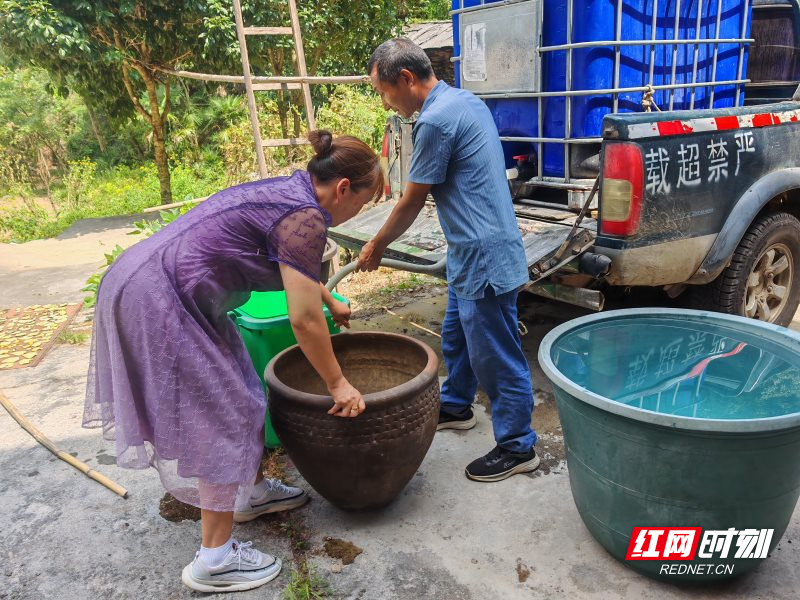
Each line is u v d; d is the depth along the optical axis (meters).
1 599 2.12
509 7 3.34
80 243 8.49
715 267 3.15
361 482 2.21
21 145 15.39
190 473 1.90
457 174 2.35
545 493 2.54
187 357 1.85
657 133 2.80
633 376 2.18
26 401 3.59
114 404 1.92
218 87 15.59
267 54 8.99
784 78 4.11
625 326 2.38
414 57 2.33
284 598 2.08
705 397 2.04
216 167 14.61
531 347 3.97
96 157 17.84
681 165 2.90
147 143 17.27
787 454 1.74
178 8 8.50
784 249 3.59
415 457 2.27
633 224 2.81
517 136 3.61
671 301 3.83
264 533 2.40
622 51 3.13
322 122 9.89
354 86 10.66
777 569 2.09
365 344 2.71
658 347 2.32
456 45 3.88
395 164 4.23
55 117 16.06
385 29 9.61
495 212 2.35
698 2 3.31
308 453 2.15
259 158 4.98
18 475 2.85
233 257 1.87
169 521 2.50
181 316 1.84
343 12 9.05
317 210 1.85
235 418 1.94
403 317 4.54
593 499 2.04
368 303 4.87
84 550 2.35
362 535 2.34
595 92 3.09
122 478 2.80
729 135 3.07
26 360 4.17
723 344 2.25
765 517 1.86
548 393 3.39
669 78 3.35
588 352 2.28
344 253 5.52
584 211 2.85
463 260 2.40
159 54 9.47
